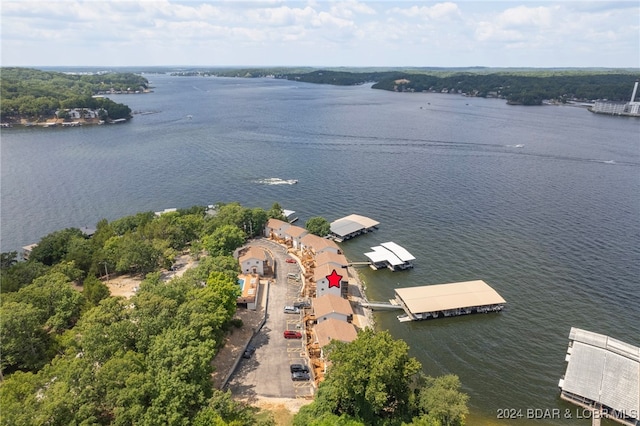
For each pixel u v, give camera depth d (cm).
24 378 6103
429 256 13750
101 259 12019
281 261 13150
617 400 7644
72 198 19000
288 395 7588
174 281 9344
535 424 7506
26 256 13562
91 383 6181
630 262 12962
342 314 9488
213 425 5822
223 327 9119
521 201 18325
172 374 6297
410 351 9425
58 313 8544
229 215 14638
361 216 16550
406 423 6431
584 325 10181
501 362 9062
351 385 6581
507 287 11844
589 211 17050
